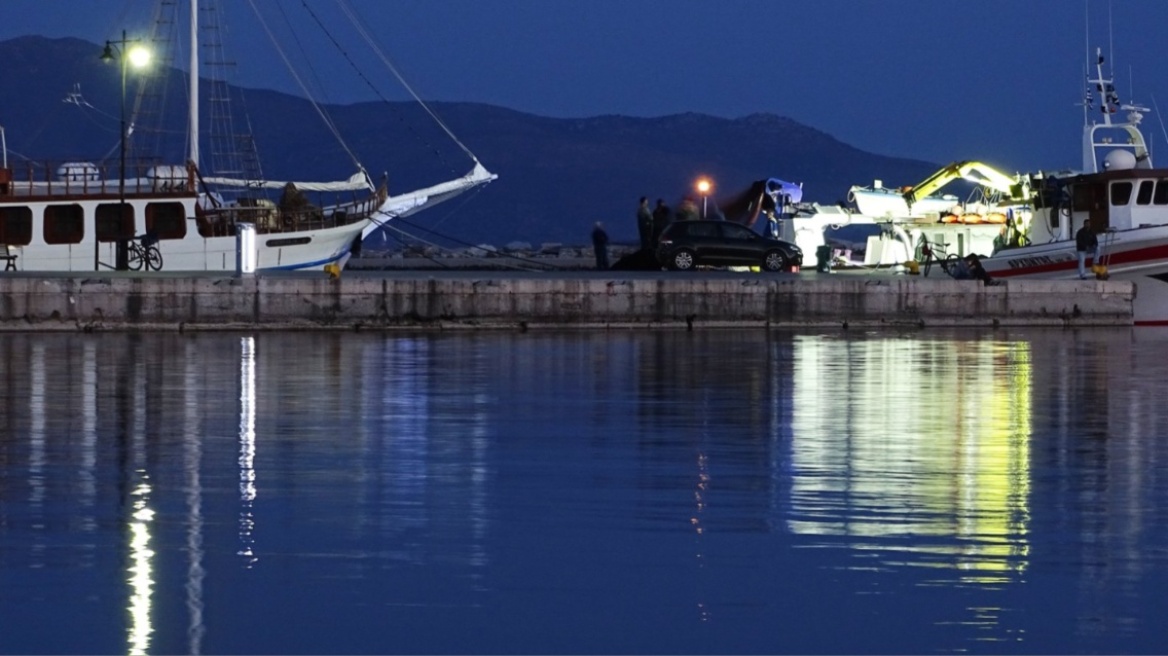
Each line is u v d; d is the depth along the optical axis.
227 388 40.78
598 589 18.58
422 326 67.75
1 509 22.91
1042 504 23.86
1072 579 19.05
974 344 61.50
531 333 66.69
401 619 17.27
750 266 94.31
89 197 89.38
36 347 55.84
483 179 116.12
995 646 16.38
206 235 91.88
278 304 66.44
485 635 16.73
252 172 114.38
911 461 28.25
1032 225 91.12
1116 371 48.22
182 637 16.52
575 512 23.14
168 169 93.94
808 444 30.50
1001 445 30.42
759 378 44.94
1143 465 27.80
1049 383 43.97
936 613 17.56
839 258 105.56
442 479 25.97
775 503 23.91
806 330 70.69
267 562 19.70
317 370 46.56
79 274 74.25
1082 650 16.23
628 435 31.77
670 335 66.12
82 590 18.20
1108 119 91.00
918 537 21.42
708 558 20.14
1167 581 18.95
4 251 88.06
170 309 65.56
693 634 16.81
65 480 25.47
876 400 38.94
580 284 69.06
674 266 93.94
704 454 29.08
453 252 174.38
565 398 39.00
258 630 16.78
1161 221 85.31
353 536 21.25
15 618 17.08
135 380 42.94
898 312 72.56
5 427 32.22
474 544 20.91
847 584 18.83
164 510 22.95
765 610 17.72
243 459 27.95
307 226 97.25
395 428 32.59
